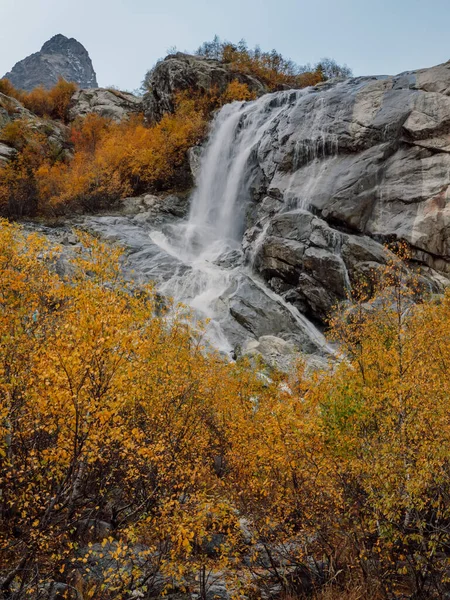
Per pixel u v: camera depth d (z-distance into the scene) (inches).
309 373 359.9
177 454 255.6
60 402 190.9
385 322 384.2
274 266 910.4
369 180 927.0
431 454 228.5
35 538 205.3
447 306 397.4
